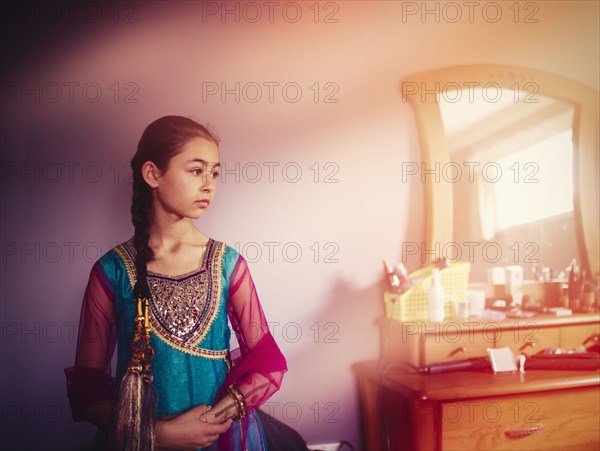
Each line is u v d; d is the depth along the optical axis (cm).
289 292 198
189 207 144
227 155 192
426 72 210
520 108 219
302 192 199
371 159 206
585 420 177
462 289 200
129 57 185
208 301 138
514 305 207
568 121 223
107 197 182
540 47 226
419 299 193
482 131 213
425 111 209
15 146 178
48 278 178
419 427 164
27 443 175
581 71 232
